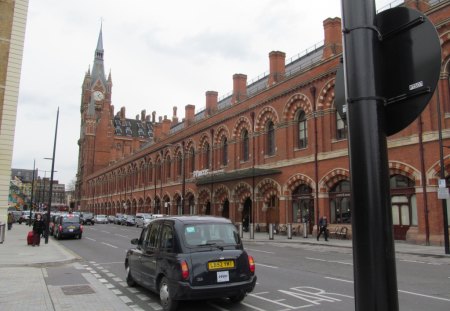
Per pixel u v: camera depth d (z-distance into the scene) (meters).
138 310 8.26
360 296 2.16
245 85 41.72
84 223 59.00
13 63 24.55
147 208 64.69
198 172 45.88
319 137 29.22
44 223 31.73
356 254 2.20
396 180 24.02
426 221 21.36
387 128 2.35
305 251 20.31
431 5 22.81
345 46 2.38
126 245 24.47
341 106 2.69
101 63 127.69
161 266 8.59
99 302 8.93
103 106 118.00
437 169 21.14
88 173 113.50
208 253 8.24
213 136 44.44
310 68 30.23
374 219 2.15
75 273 13.41
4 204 24.02
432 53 2.18
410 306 8.30
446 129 21.00
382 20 2.42
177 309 8.38
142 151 68.38
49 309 8.20
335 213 28.11
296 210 31.81
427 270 13.34
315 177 29.11
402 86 2.28
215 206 42.59
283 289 10.27
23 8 25.34
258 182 35.41
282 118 33.06
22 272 13.30
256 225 35.19
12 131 24.22
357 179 2.22
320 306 8.42
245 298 9.28
